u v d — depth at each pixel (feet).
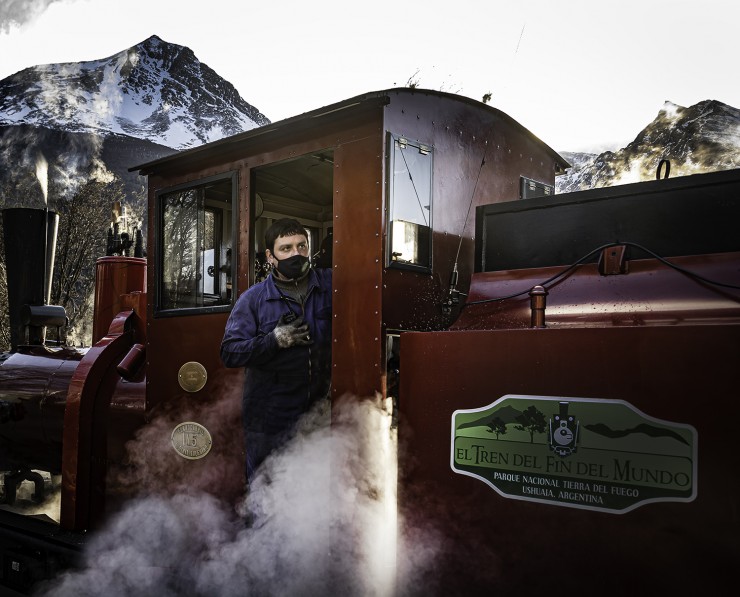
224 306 10.25
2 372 14.58
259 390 9.30
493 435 6.94
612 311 6.81
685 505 5.75
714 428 5.67
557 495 6.46
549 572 6.46
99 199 51.34
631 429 6.08
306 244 9.46
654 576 5.86
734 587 5.48
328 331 9.23
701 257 6.63
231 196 11.14
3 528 12.59
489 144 10.25
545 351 6.67
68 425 12.10
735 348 5.63
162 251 11.52
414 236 8.62
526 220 7.88
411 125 8.77
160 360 11.22
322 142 8.97
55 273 48.60
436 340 7.49
